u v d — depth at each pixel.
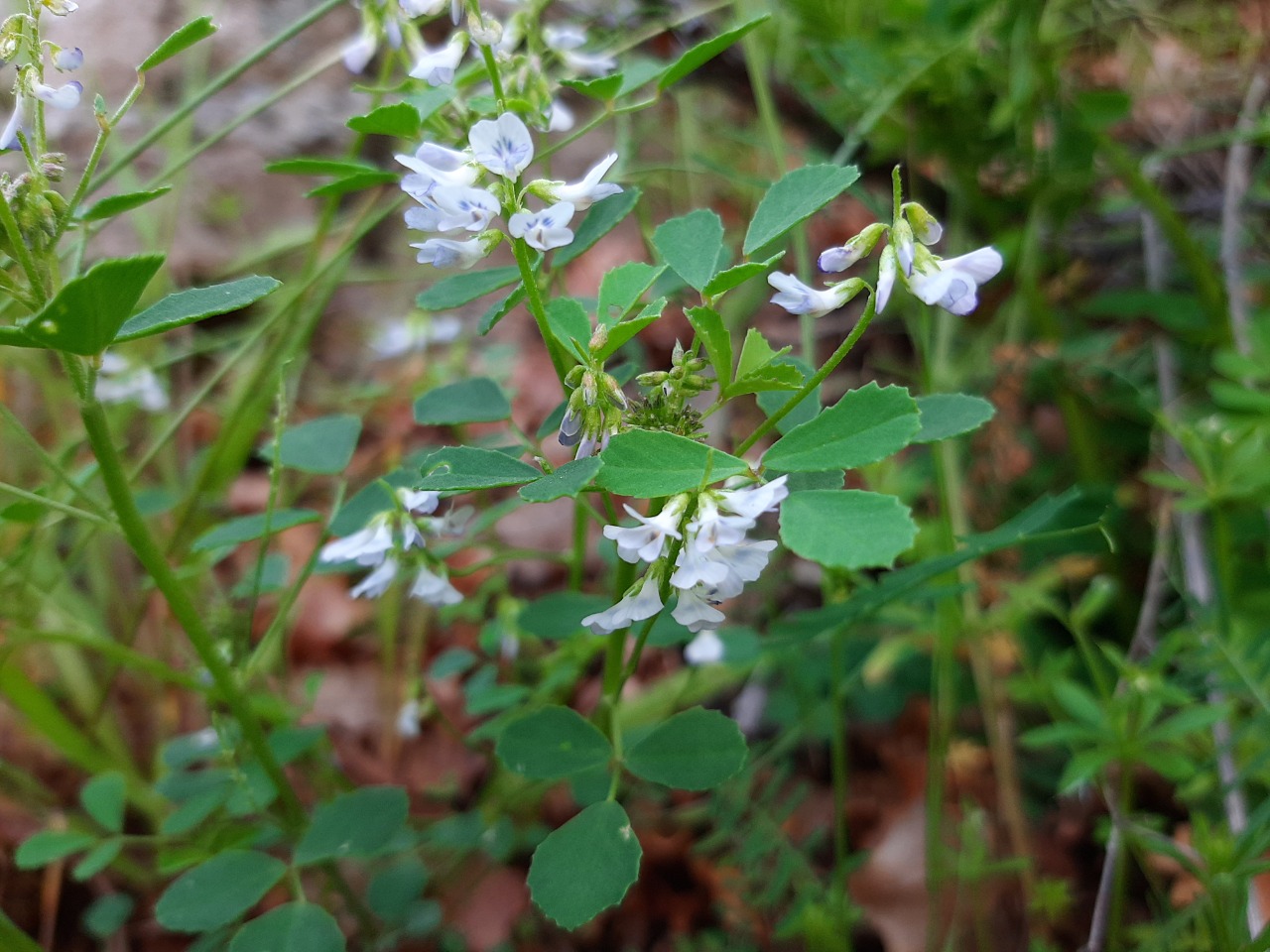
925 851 0.21
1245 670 0.18
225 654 0.17
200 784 0.18
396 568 0.16
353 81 0.39
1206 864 0.16
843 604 0.16
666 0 0.30
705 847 0.19
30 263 0.12
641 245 0.34
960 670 0.23
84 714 0.23
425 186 0.12
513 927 0.21
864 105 0.26
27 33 0.12
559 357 0.13
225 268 0.33
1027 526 0.15
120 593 0.26
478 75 0.16
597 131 0.38
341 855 0.15
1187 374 0.26
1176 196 0.31
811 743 0.23
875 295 0.11
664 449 0.11
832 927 0.18
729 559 0.11
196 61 0.33
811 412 0.14
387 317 0.35
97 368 0.12
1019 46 0.24
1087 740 0.19
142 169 0.34
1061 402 0.25
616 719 0.15
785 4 0.27
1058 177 0.26
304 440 0.18
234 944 0.14
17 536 0.23
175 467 0.28
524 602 0.21
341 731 0.25
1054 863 0.21
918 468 0.23
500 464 0.11
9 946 0.17
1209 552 0.22
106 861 0.17
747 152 0.34
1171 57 0.33
